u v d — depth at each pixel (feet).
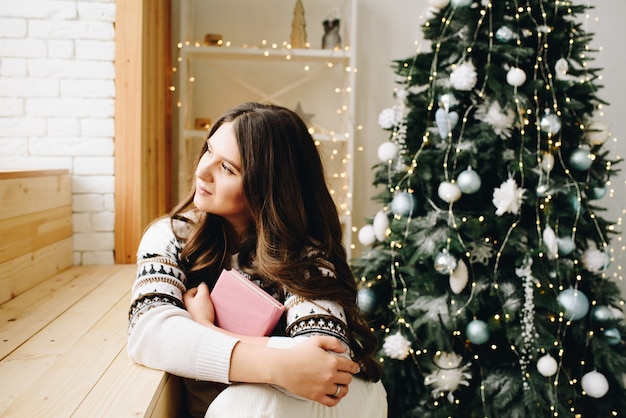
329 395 3.10
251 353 3.09
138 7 7.22
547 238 6.23
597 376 6.31
